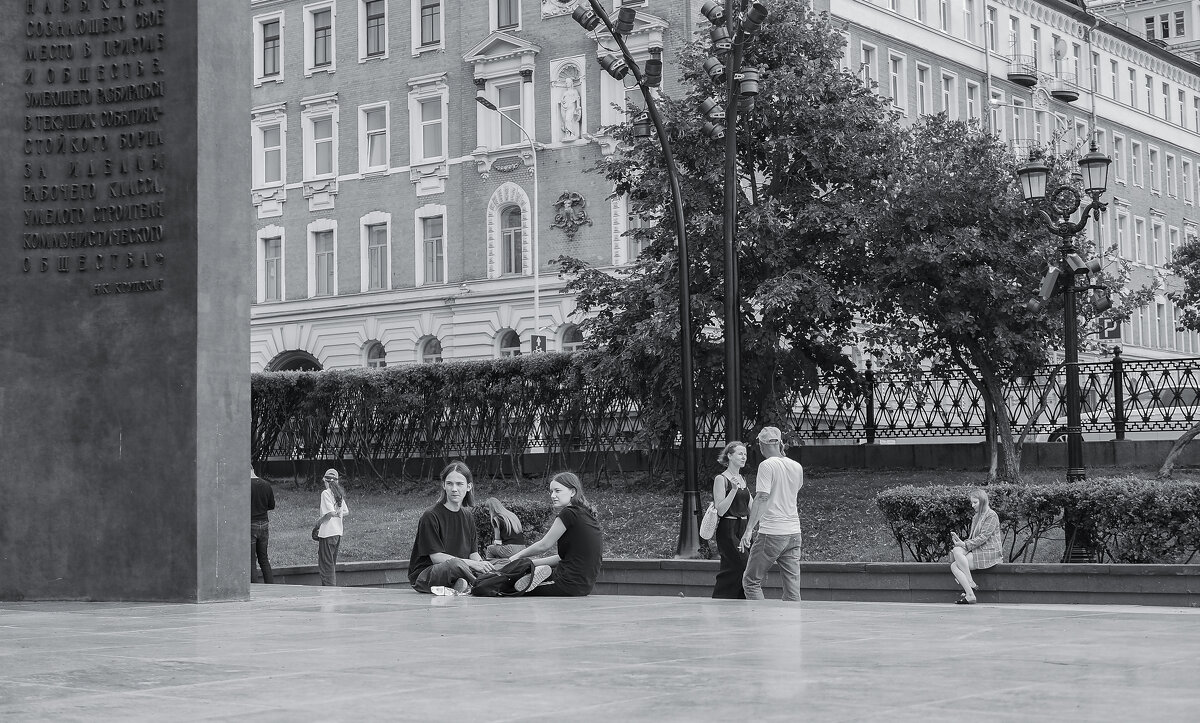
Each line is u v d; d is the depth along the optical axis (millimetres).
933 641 7938
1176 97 76562
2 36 13406
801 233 29031
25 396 13164
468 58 53156
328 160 57875
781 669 6508
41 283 13227
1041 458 31219
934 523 19438
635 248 49625
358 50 56688
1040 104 62719
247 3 13398
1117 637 8133
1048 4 63750
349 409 36781
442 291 53969
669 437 30953
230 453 12992
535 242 50938
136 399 12898
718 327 30703
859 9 52031
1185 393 31000
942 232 28719
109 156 13156
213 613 11172
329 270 57562
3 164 13336
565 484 13359
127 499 12844
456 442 35375
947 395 31828
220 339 12969
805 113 28922
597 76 50312
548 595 13273
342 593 14016
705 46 30484
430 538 13828
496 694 5762
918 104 55156
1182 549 18188
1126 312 30578
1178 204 76188
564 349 50969
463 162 53656
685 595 20219
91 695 5965
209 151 12969
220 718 5230
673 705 5359
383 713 5289
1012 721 4828
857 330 40906
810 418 33000
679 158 29516
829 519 25719
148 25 13133
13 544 13047
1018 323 28969
